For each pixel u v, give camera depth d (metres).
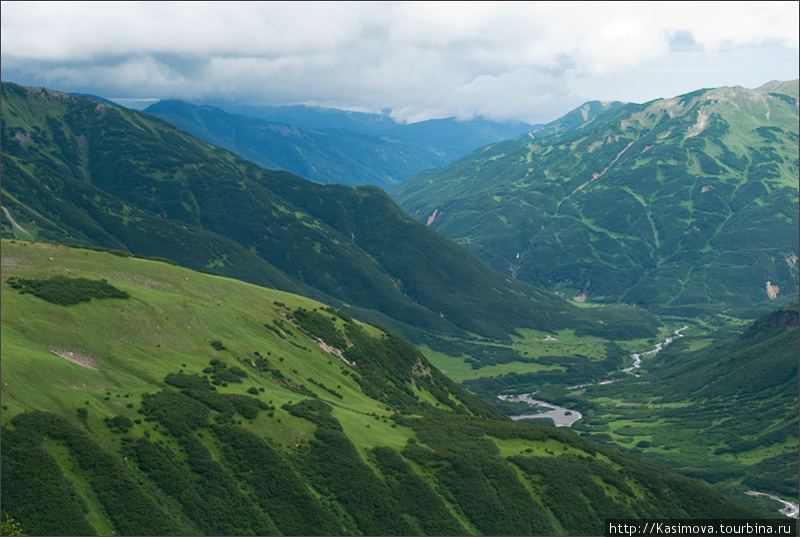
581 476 162.12
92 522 109.94
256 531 122.62
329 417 156.62
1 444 111.62
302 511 129.25
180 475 124.69
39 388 126.38
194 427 136.50
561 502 152.38
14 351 130.00
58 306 151.62
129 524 111.81
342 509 134.12
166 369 153.75
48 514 107.12
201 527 118.75
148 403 136.75
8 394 120.56
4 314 141.38
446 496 146.00
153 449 126.12
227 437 137.12
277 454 138.62
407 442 162.25
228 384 157.75
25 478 109.50
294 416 152.50
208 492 125.06
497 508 145.12
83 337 148.38
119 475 117.62
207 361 165.12
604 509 153.75
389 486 142.12
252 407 148.00
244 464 133.75
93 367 143.00
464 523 140.62
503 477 154.00
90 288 163.50
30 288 153.25
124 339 156.38
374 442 156.12
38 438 116.19
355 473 140.88
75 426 122.44
